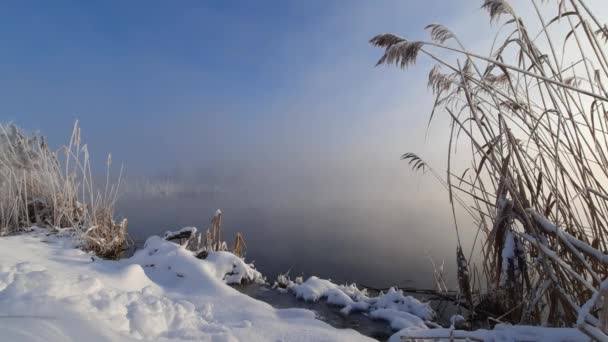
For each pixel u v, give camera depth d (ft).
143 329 7.07
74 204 19.92
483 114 9.52
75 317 5.95
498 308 10.44
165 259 13.41
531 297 8.28
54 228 18.21
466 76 9.18
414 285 15.67
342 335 8.25
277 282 14.07
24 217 19.76
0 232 17.19
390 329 9.59
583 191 8.10
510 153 8.25
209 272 12.64
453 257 20.86
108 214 18.54
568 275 7.88
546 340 6.88
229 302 10.28
